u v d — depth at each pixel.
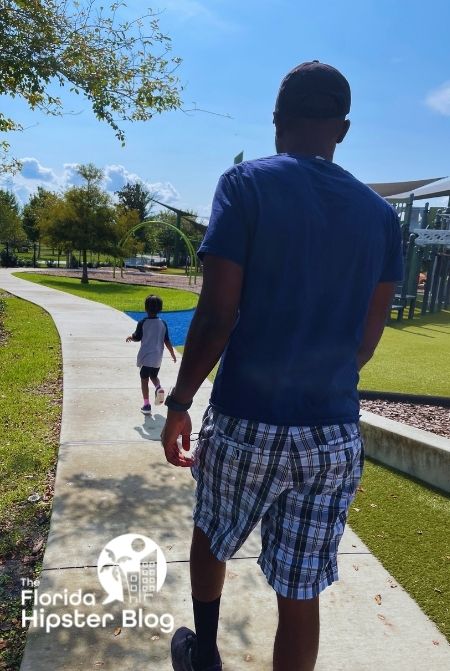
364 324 1.64
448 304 19.78
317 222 1.38
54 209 27.72
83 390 5.95
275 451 1.42
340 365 1.47
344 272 1.42
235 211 1.36
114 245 28.50
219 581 1.73
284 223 1.35
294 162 1.44
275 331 1.39
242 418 1.44
